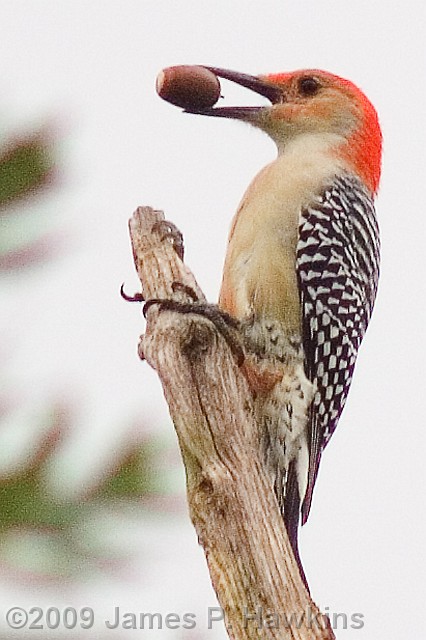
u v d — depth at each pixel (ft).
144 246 25.90
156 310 23.02
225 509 19.03
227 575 18.76
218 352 21.50
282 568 18.75
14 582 4.51
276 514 19.39
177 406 20.57
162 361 21.24
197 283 24.73
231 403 20.66
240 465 19.65
